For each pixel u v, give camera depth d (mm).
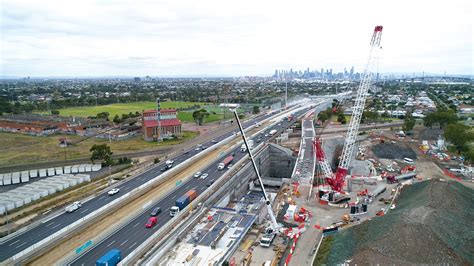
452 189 122562
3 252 78875
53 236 81938
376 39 139750
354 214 115438
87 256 77562
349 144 146625
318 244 96375
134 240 85188
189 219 99438
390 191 138625
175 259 80938
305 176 150375
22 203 114500
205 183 127312
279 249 92438
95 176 146250
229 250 86375
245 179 149125
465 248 89312
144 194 115000
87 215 93812
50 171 150500
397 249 86250
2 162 166750
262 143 196875
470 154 173875
